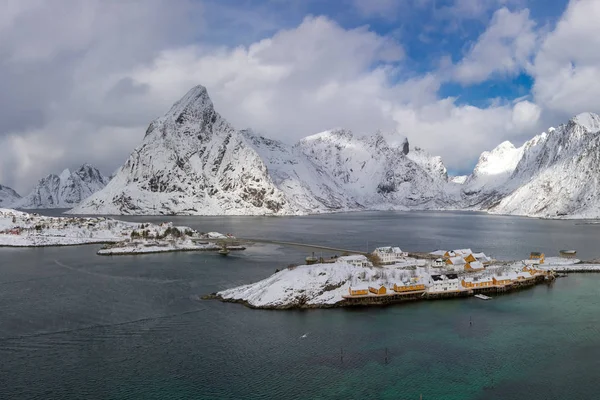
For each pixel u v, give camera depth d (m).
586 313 115.69
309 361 86.31
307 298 122.50
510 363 85.94
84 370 82.25
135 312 114.81
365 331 102.19
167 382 78.06
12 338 96.69
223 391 75.38
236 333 100.56
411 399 73.38
